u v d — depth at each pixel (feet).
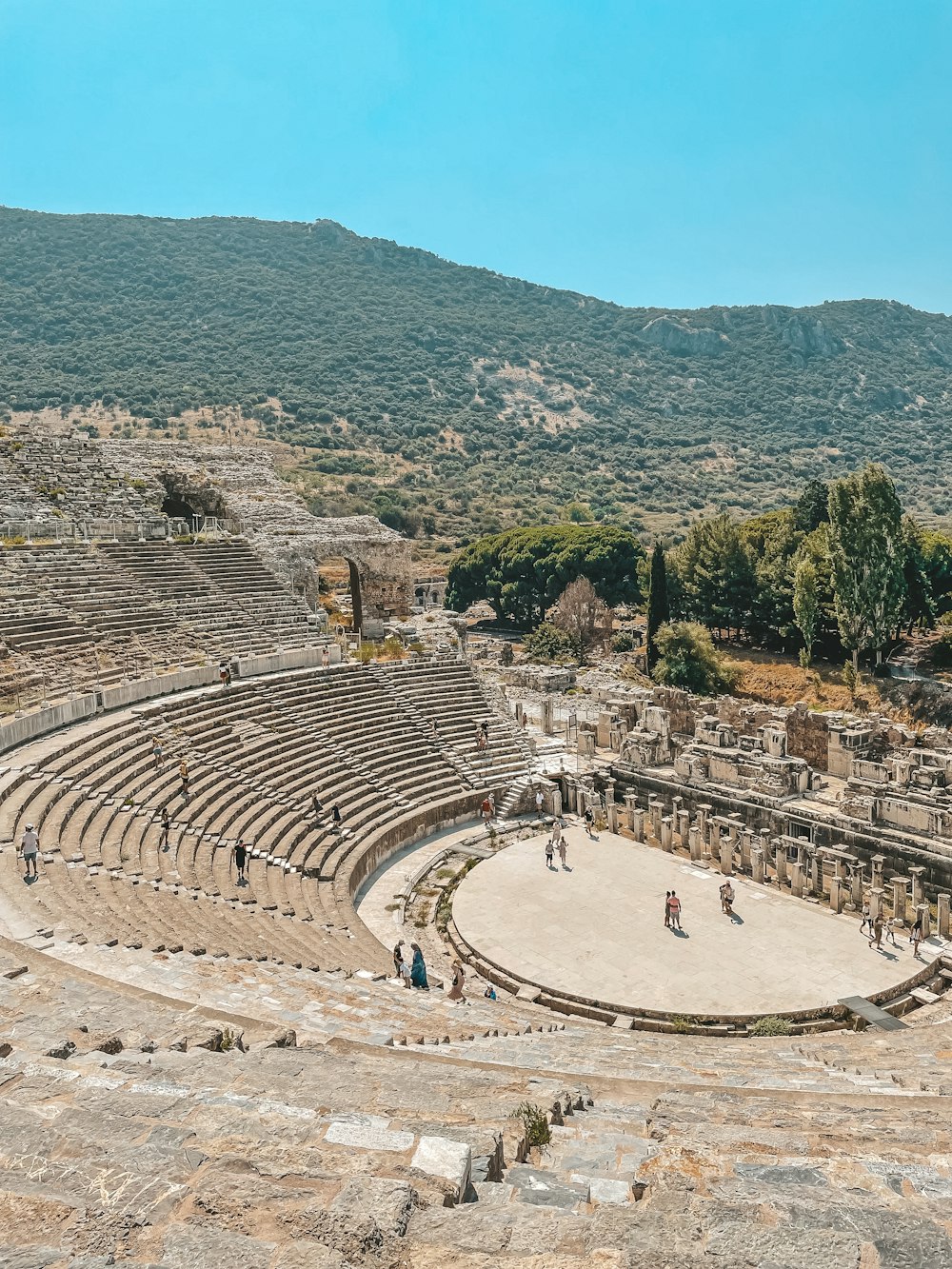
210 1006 51.13
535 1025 67.62
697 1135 29.04
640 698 172.24
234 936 73.67
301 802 118.32
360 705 147.13
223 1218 19.93
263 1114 26.58
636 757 140.87
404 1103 30.22
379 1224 19.43
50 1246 18.74
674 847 126.31
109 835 88.99
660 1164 24.91
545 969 91.86
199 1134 24.67
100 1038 36.70
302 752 128.98
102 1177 21.35
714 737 135.54
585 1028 71.36
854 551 209.36
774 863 117.39
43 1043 35.09
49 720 107.34
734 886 112.47
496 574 351.46
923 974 90.74
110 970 54.70
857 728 131.64
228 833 103.81
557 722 182.19
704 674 226.99
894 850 106.52
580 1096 35.78
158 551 170.19
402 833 124.67
